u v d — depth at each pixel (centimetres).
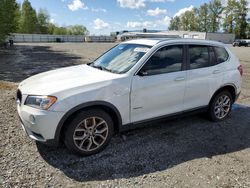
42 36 5884
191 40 421
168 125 451
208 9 7738
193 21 8262
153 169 308
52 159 321
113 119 352
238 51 3152
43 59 1582
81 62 1441
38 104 297
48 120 293
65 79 338
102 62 418
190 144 378
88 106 315
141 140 385
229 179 292
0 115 456
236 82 482
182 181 285
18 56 1775
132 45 415
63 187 268
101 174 294
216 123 470
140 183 279
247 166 321
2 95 595
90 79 331
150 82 359
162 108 384
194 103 427
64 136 316
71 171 297
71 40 6338
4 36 2286
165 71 379
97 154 339
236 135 418
